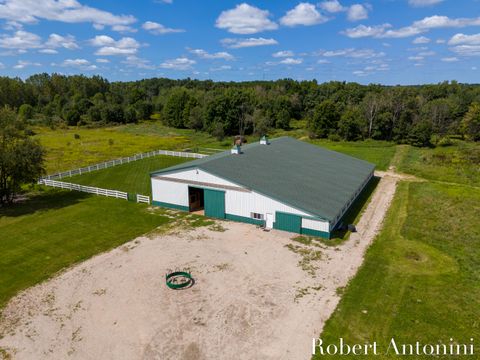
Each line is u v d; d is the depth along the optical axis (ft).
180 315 64.28
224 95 351.87
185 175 116.16
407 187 148.97
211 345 56.65
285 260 84.33
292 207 98.94
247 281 75.41
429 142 262.67
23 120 129.08
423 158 207.92
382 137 293.02
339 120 302.04
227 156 130.41
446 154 218.59
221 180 108.99
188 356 54.34
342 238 96.78
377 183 157.17
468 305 66.23
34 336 59.47
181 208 120.26
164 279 76.64
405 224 106.63
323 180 126.11
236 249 90.43
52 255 88.74
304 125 398.01
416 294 69.92
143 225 107.55
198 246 92.38
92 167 186.60
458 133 293.02
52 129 383.24
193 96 408.26
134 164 201.67
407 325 60.80
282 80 648.38
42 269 81.97
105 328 61.21
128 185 157.28
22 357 54.70
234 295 70.33
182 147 266.57
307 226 98.22
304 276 77.15
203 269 80.64
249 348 55.93
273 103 393.29
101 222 110.32
